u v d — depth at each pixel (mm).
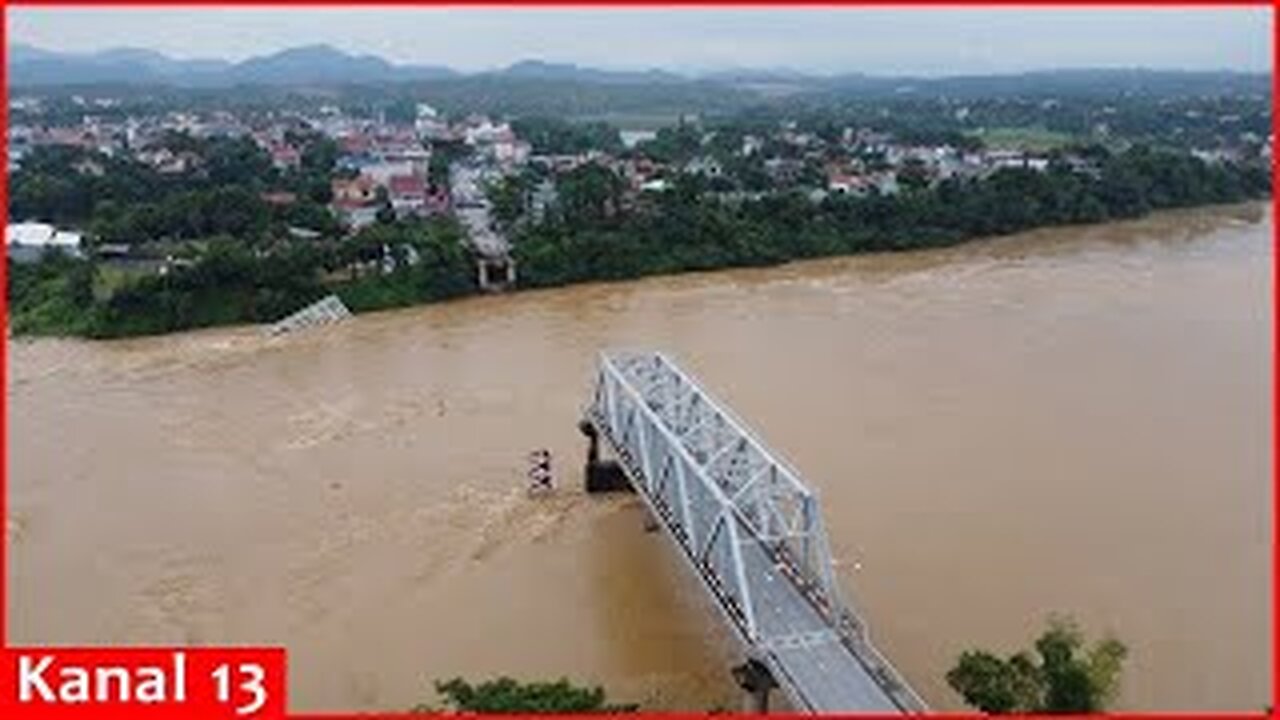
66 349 106938
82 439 81000
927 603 55500
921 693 49031
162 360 101438
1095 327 103938
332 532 66250
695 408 62469
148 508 69688
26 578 61250
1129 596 55781
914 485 68125
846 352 96625
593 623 56188
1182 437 75312
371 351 102250
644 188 157750
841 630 46719
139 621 57000
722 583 49719
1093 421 78438
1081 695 42719
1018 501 65812
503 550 63844
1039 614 54469
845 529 62750
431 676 52094
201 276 114750
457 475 73375
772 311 112875
